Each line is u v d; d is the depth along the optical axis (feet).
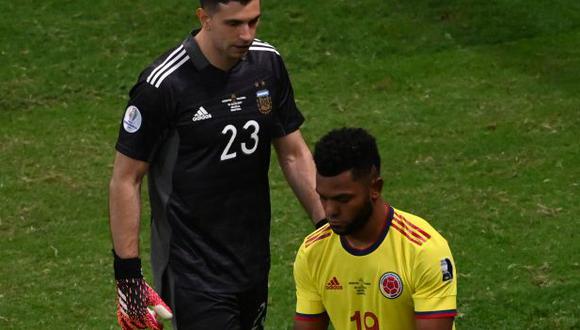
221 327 63.52
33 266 94.27
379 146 115.14
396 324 52.75
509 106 123.13
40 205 105.40
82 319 85.51
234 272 63.57
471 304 84.48
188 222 62.85
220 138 61.77
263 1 146.51
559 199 101.91
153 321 61.77
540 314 82.69
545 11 144.77
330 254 52.85
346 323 53.88
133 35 141.18
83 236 99.66
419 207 101.71
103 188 108.88
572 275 88.22
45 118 125.39
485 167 109.29
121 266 61.52
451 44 139.03
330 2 146.10
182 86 61.00
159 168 62.95
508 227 97.25
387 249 51.52
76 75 134.21
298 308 54.85
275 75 63.46
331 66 135.85
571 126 116.98
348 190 49.93
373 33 141.08
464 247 94.07
